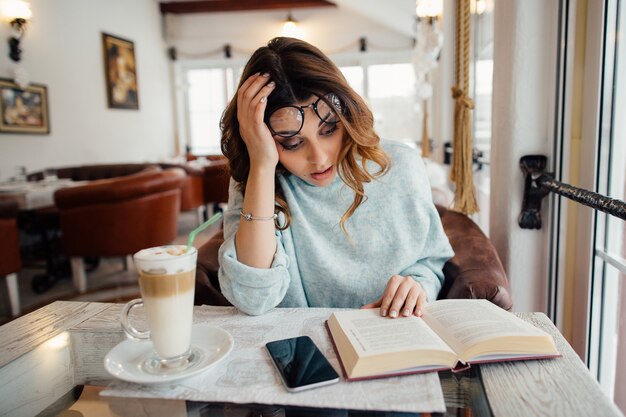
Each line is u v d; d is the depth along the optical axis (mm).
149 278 579
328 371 584
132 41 6395
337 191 1046
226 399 541
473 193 1636
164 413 542
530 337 605
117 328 798
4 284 3277
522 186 1312
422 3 3043
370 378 572
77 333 788
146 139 6762
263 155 853
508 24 1297
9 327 818
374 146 913
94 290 3076
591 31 1109
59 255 3814
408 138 7098
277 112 834
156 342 604
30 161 4688
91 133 5590
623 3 1013
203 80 7500
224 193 5426
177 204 3490
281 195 1049
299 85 837
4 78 4371
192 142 7656
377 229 1043
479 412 509
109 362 614
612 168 1084
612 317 1106
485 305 752
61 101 5109
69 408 568
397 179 1052
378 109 7137
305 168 896
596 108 1087
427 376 577
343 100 849
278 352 643
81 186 2904
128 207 2988
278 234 1013
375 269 1042
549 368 583
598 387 537
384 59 7043
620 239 1044
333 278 1042
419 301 771
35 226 3289
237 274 817
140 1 6609
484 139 2508
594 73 1096
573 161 1194
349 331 667
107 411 555
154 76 6980
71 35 5262
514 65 1271
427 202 1063
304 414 523
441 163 3242
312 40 7164
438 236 1069
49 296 2980
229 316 826
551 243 1281
